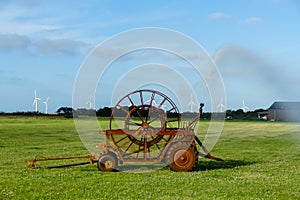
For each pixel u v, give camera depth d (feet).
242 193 36.24
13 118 178.70
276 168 51.21
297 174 46.57
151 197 34.65
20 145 81.25
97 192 36.40
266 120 216.74
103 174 45.57
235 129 137.90
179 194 35.83
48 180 41.93
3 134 106.93
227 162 56.90
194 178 43.06
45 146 79.05
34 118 181.88
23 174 45.60
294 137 106.32
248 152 70.69
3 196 35.04
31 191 36.99
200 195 35.45
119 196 35.04
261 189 37.96
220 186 39.19
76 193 36.09
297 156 65.16
